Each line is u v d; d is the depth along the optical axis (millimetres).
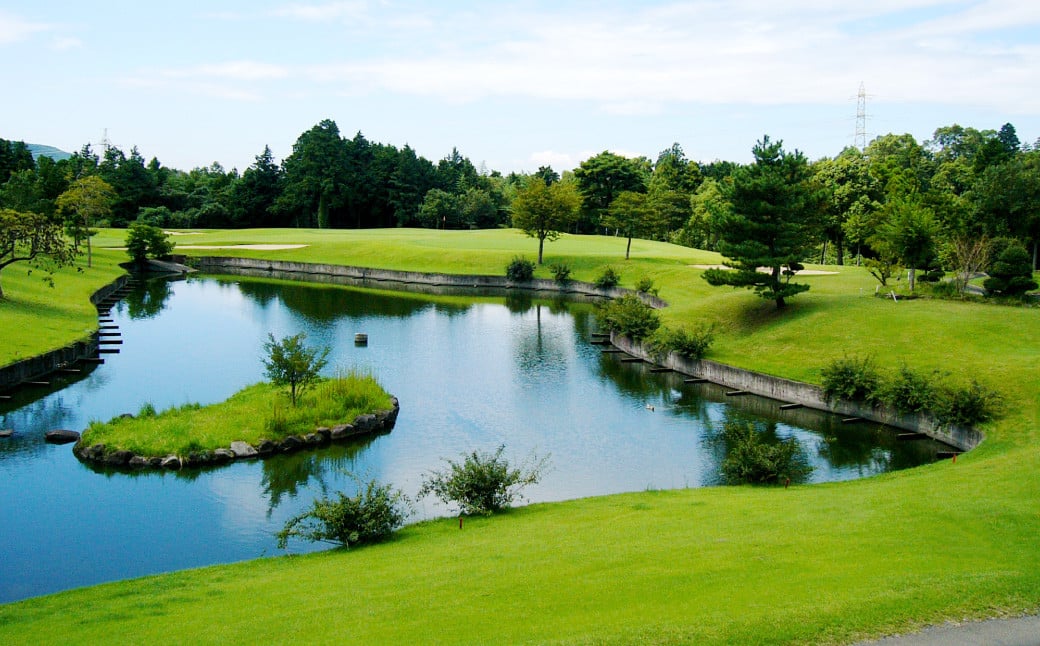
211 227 152375
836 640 11180
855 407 36062
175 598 15305
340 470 28562
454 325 62344
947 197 70000
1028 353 35250
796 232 47875
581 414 36781
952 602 12250
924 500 18547
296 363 33125
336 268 97625
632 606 12664
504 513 22281
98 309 65188
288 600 14438
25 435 31672
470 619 12508
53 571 20250
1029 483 19188
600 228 139375
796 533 16531
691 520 18891
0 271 61219
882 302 46344
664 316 56188
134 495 25656
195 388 39812
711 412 37156
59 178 128625
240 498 25609
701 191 136750
